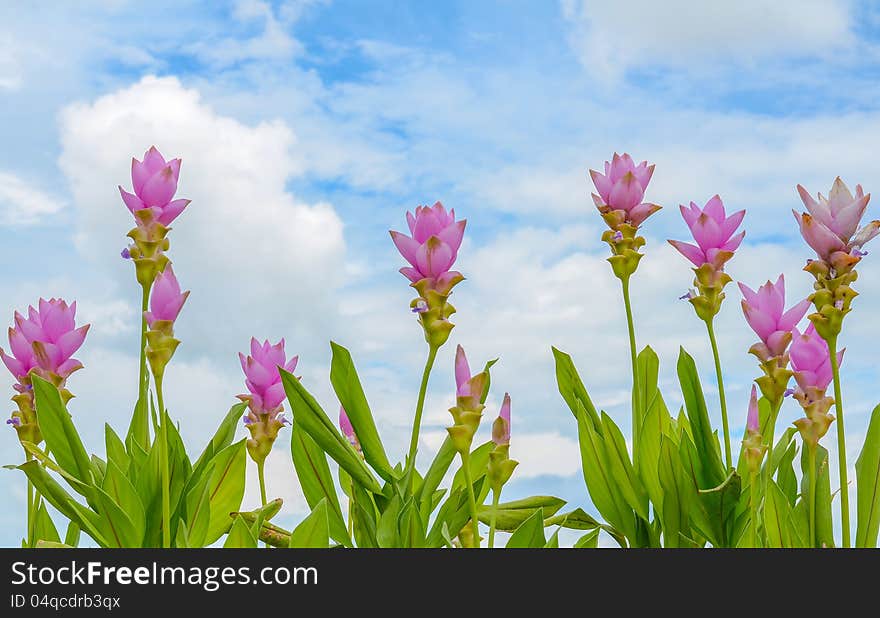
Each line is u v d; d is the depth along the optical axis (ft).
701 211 7.40
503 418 7.04
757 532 7.47
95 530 7.19
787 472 7.76
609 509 7.64
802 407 7.14
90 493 7.18
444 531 7.15
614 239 7.52
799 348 7.13
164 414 6.99
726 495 7.34
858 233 7.02
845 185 7.03
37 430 7.45
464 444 6.90
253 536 7.18
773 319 7.18
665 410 7.88
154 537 7.25
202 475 7.39
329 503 7.54
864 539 7.23
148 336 6.95
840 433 7.04
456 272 7.03
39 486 7.18
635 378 7.60
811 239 7.01
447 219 7.14
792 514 7.35
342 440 7.25
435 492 7.55
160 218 7.22
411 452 7.22
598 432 7.75
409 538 7.08
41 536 7.96
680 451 7.45
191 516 7.32
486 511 7.63
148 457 7.33
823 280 7.02
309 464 7.55
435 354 7.07
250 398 7.67
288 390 7.20
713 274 7.34
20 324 7.45
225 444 7.64
